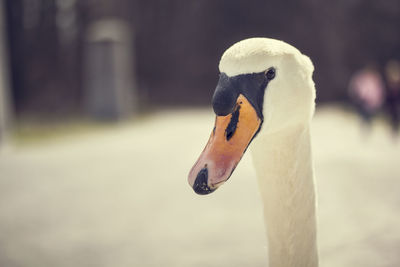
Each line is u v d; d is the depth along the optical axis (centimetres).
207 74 3478
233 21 3388
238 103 223
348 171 985
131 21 3409
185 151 1317
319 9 3141
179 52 3469
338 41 3117
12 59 3084
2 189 948
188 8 3403
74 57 3278
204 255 577
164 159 1210
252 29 3381
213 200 820
